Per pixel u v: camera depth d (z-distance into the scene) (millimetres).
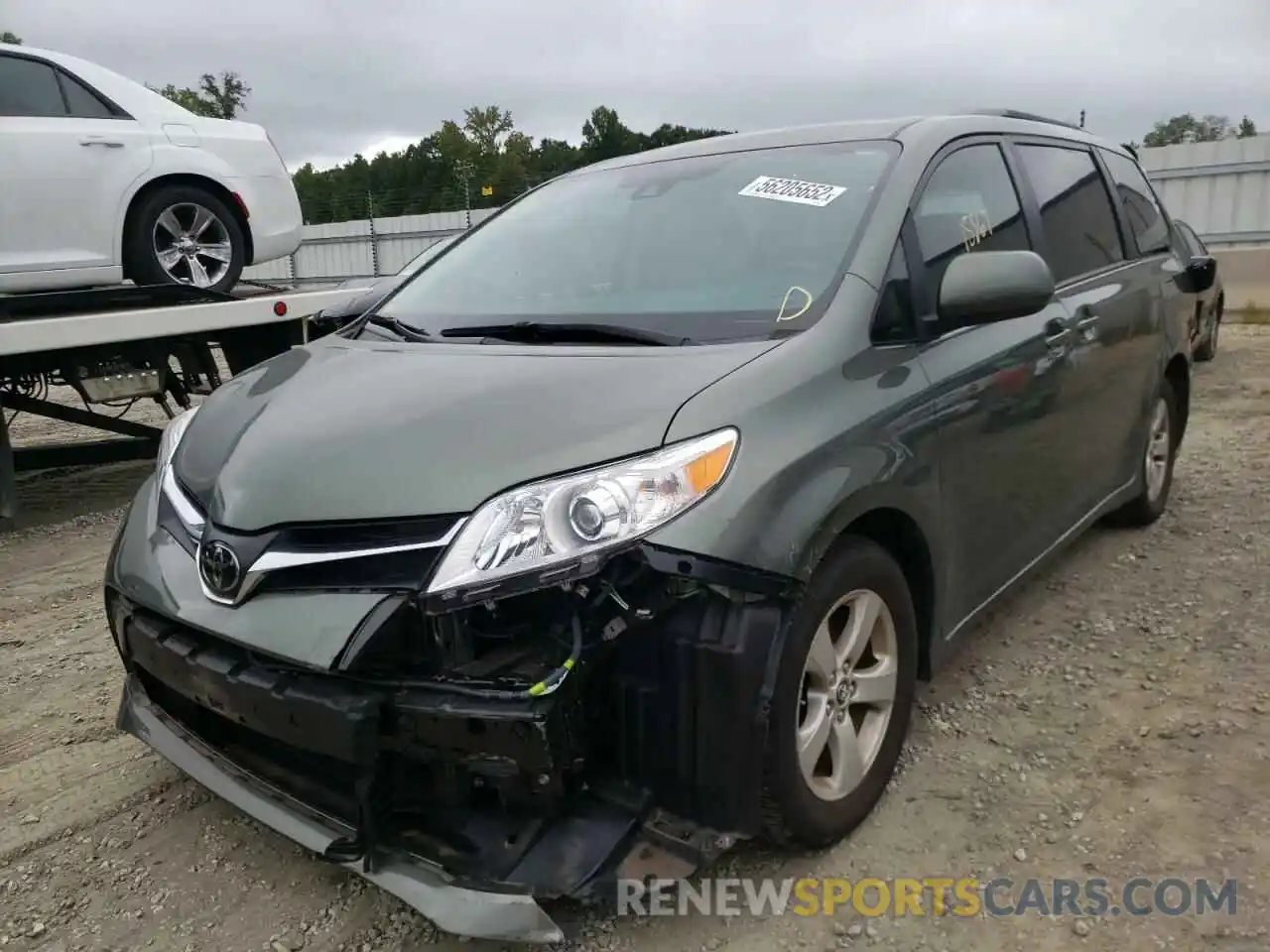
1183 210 15023
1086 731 2947
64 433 8531
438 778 2035
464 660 1985
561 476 1979
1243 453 5922
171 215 6457
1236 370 8781
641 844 2029
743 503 2016
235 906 2373
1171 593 3889
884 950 2141
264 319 6281
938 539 2617
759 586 2008
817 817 2285
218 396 2906
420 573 1965
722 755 2020
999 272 2557
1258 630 3529
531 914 1910
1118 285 3867
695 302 2648
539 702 1904
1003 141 3428
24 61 5902
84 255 6062
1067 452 3436
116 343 5766
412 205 22391
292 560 2057
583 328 2631
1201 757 2777
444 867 2000
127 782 2926
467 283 3205
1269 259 11969
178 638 2273
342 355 2828
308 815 2191
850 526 2367
